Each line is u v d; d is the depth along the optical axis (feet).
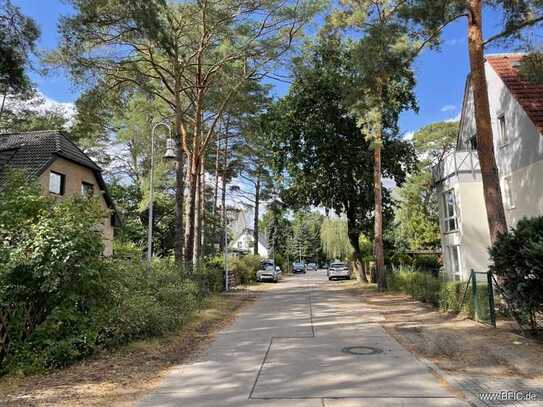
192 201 73.10
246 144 112.57
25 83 49.65
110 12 51.96
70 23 52.29
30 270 26.99
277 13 60.85
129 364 26.20
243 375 23.18
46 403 19.08
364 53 46.42
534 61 45.70
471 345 28.81
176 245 65.00
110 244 96.94
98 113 65.82
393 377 22.02
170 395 20.17
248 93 73.51
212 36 63.57
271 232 268.41
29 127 121.29
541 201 58.65
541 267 27.04
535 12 41.55
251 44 63.05
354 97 51.75
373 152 91.50
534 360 24.61
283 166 99.50
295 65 66.54
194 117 80.02
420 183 150.41
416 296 59.82
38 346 25.40
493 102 71.61
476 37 43.80
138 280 39.11
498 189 42.14
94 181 92.89
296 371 23.66
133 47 61.00
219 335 36.17
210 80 70.95
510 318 36.70
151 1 49.08
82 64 57.67
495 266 32.09
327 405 17.95
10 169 34.30
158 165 87.97
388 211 104.63
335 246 166.30
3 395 20.39
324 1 60.70
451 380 21.22
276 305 58.44
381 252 79.00
